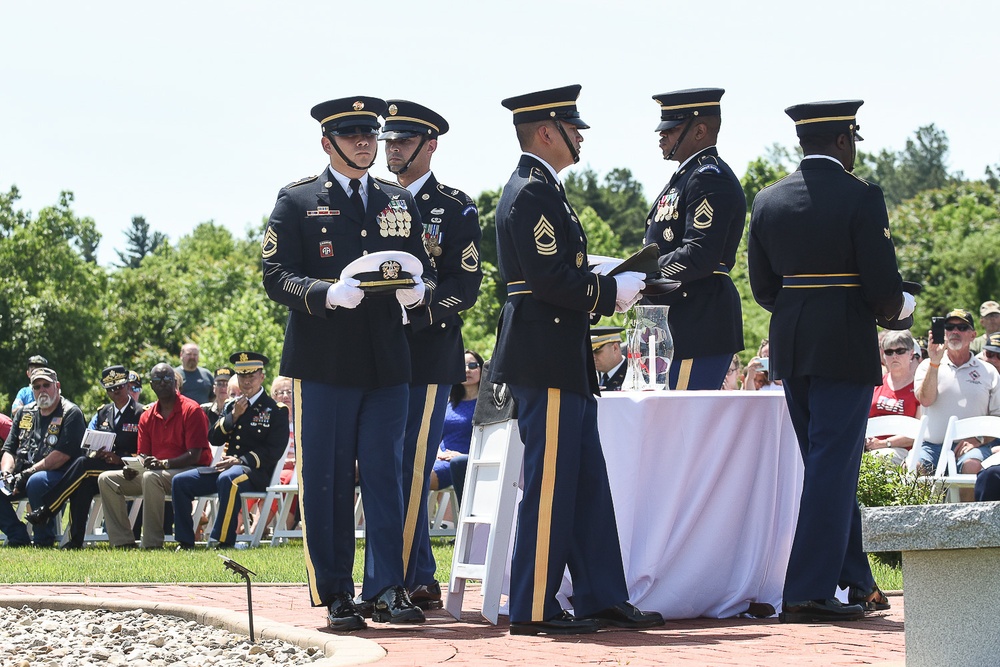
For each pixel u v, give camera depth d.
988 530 7.19
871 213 11.23
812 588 11.27
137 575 16.48
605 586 10.88
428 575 13.14
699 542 11.64
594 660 9.12
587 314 10.91
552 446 10.64
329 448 11.42
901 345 21.11
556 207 10.68
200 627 11.68
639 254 10.74
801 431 11.69
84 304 101.94
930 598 7.52
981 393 19.89
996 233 123.50
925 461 19.48
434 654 9.52
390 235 11.79
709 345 12.60
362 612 11.66
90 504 25.06
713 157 12.54
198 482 23.59
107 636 11.30
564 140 10.95
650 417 11.48
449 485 22.75
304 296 11.11
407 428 12.94
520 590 10.66
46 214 101.31
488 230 102.44
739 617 11.73
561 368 10.62
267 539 24.98
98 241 105.06
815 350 11.27
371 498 11.53
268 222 11.68
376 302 11.51
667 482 11.52
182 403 24.38
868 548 7.64
